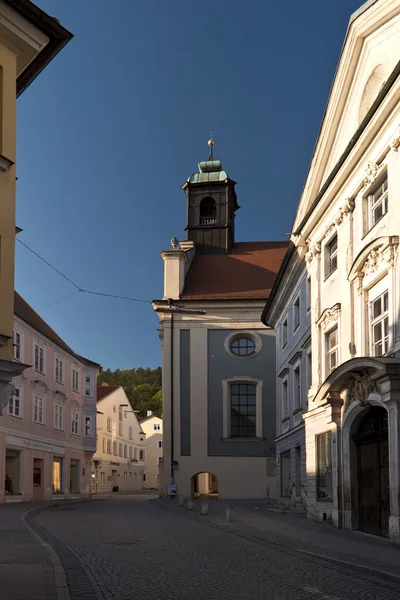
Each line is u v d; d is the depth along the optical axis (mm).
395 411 15398
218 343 43594
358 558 12750
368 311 18656
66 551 13844
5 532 17781
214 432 42312
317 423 22344
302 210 25094
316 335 23297
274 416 42344
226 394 42781
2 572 10836
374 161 17969
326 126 21578
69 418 47656
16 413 38031
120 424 78625
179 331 43781
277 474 35219
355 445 19312
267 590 9508
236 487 41438
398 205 16422
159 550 14062
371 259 17906
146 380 133375
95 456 68500
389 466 15602
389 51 17688
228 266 47406
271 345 43344
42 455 41938
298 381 30328
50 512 27828
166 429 42344
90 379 52469
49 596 8852
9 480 37812
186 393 42875
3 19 11664
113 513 26891
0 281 11172
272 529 19062
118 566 11703
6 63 11945
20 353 38812
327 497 21422
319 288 23266
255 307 43656
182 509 29109
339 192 20688
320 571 11477
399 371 15219
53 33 12414
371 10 17781
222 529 19172
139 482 87438
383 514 17188
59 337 48688
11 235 11461
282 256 48312
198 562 12289
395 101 16156
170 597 8922
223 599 8805
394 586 10102
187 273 46938
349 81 19891
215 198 49562
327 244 22750
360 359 16422
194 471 41812
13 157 11711
